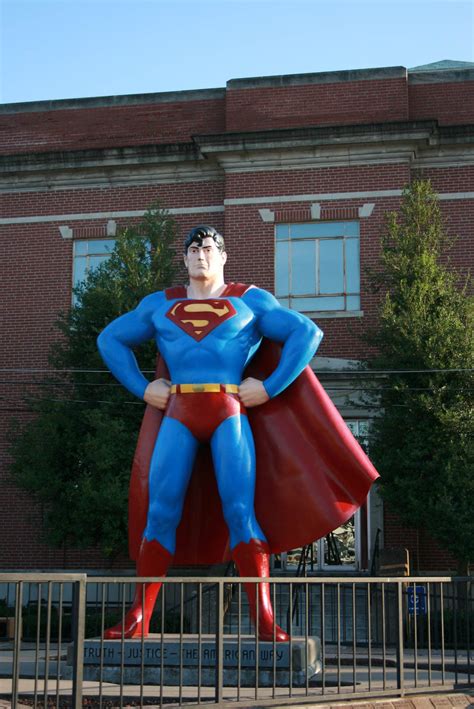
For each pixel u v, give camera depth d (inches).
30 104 973.2
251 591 383.6
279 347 410.0
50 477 756.6
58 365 802.2
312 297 861.8
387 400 753.0
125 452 743.7
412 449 723.4
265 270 866.8
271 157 879.7
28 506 869.2
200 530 413.7
